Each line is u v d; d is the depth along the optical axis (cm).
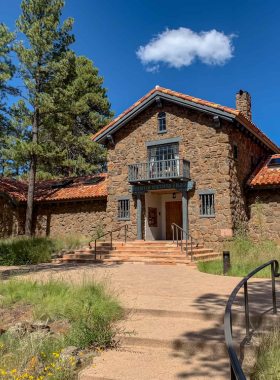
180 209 2138
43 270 1331
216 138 1842
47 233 2495
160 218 2184
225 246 1739
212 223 1806
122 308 723
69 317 700
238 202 1856
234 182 1836
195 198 1873
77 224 2377
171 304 748
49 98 2377
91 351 589
